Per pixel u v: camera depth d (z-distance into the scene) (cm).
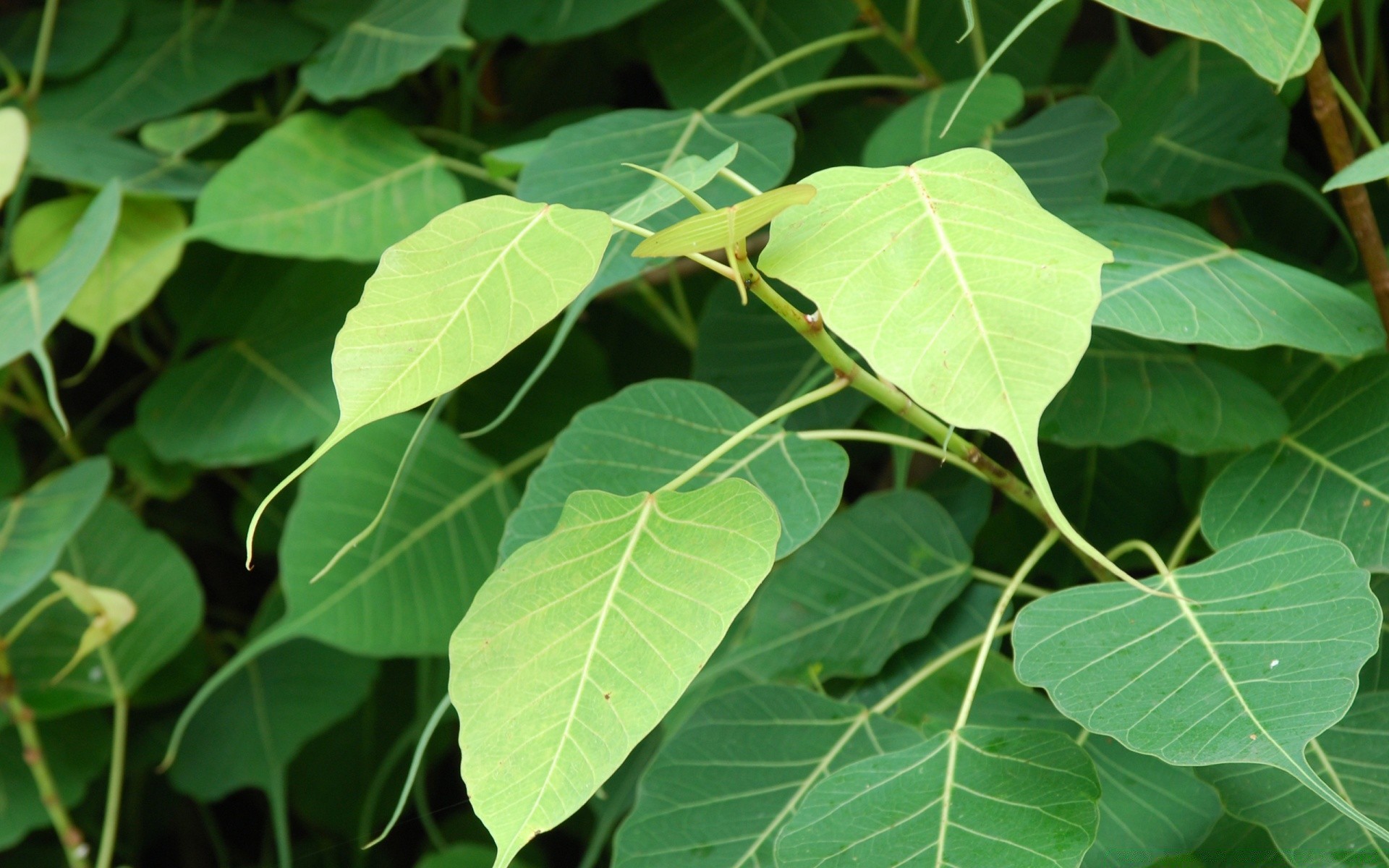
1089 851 125
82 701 179
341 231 170
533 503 129
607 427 131
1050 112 145
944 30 177
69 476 179
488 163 149
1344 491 128
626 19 195
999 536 155
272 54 203
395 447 159
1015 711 132
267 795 256
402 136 184
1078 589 123
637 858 131
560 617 117
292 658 201
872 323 113
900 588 141
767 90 179
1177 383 134
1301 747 114
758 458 129
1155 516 151
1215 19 121
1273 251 162
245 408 182
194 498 238
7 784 192
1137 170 152
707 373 158
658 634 116
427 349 114
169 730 208
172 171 190
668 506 119
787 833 121
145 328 231
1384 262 131
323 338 186
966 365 112
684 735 135
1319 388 133
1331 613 118
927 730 133
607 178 140
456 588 154
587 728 115
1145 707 117
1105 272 129
